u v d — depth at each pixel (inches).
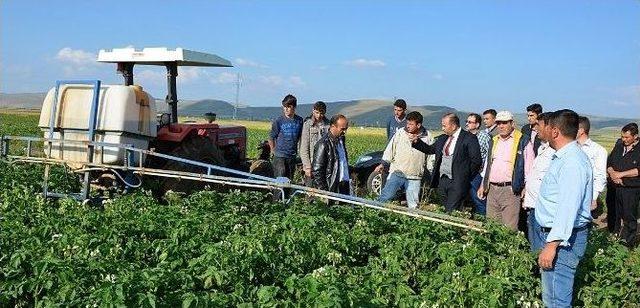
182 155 493.4
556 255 258.1
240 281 243.9
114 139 440.5
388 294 258.2
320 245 307.4
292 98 506.3
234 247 275.1
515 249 323.6
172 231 312.8
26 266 252.1
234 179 413.1
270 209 401.1
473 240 338.3
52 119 451.5
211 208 393.4
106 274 243.8
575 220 253.3
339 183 441.4
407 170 460.8
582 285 303.6
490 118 529.0
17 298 236.5
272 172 600.4
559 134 255.9
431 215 371.2
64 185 453.1
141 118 452.4
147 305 208.8
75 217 338.0
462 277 276.7
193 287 236.2
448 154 427.5
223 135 568.1
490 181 420.8
